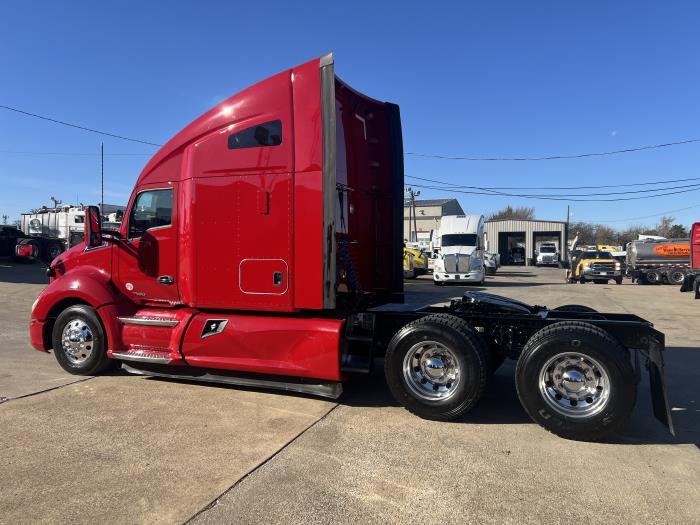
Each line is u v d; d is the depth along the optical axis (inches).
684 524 122.6
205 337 226.2
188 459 157.8
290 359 211.9
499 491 138.6
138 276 250.1
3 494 134.9
